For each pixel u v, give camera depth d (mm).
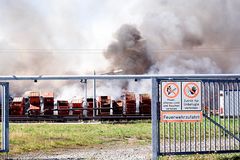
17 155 20359
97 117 47344
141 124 41000
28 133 30641
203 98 17297
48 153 21172
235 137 17672
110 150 22438
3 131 17625
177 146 22203
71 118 46781
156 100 17031
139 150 22281
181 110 16984
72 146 24219
